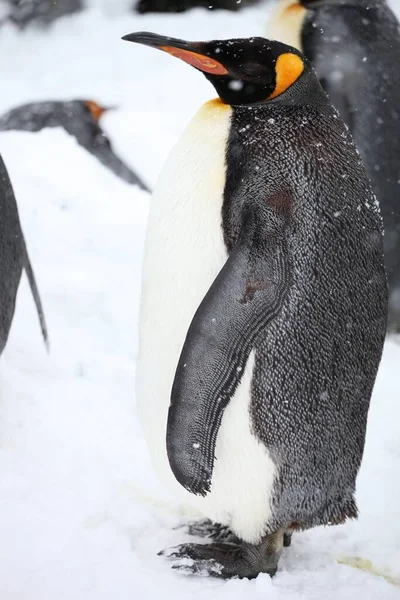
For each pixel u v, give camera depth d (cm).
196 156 1070
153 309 1095
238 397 1045
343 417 1081
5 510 1189
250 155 1051
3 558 1095
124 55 4072
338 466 1095
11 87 3750
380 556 1223
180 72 3941
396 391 1828
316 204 1041
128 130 3294
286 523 1102
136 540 1180
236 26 4172
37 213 2416
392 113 2098
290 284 1021
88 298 2045
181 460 1007
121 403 1591
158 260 1083
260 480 1077
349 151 1098
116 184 2716
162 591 1062
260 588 1077
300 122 1082
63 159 2783
